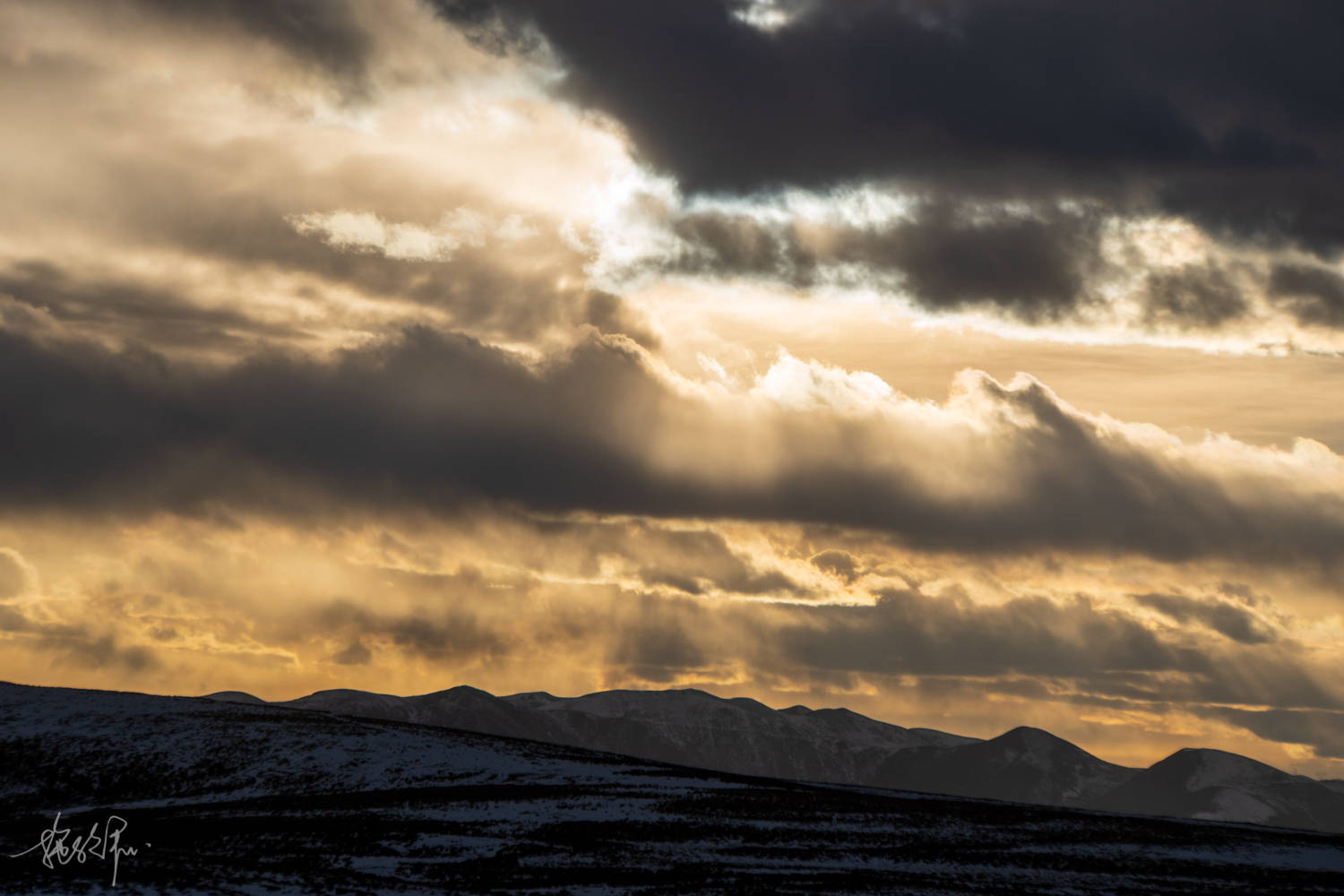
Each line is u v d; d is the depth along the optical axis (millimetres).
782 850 105562
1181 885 103000
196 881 74438
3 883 68875
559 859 96500
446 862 94188
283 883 77625
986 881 99125
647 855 99875
